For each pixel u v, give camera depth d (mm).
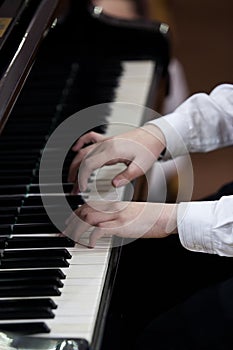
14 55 2617
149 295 2979
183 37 7707
